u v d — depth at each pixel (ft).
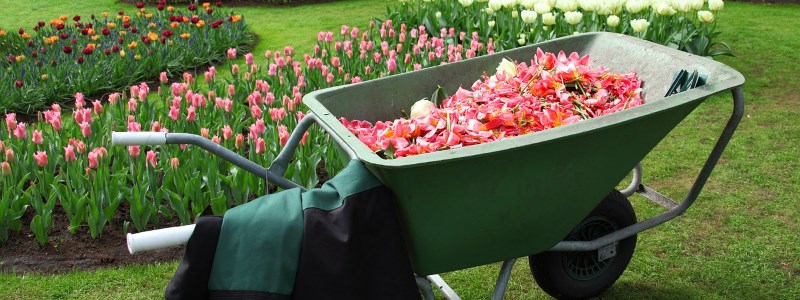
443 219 9.14
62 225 15.25
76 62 25.09
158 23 29.91
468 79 12.69
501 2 23.91
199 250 8.18
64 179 16.16
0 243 14.58
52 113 17.29
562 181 9.64
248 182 15.20
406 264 8.81
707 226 14.97
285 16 35.53
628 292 12.92
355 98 11.50
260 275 8.21
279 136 16.34
